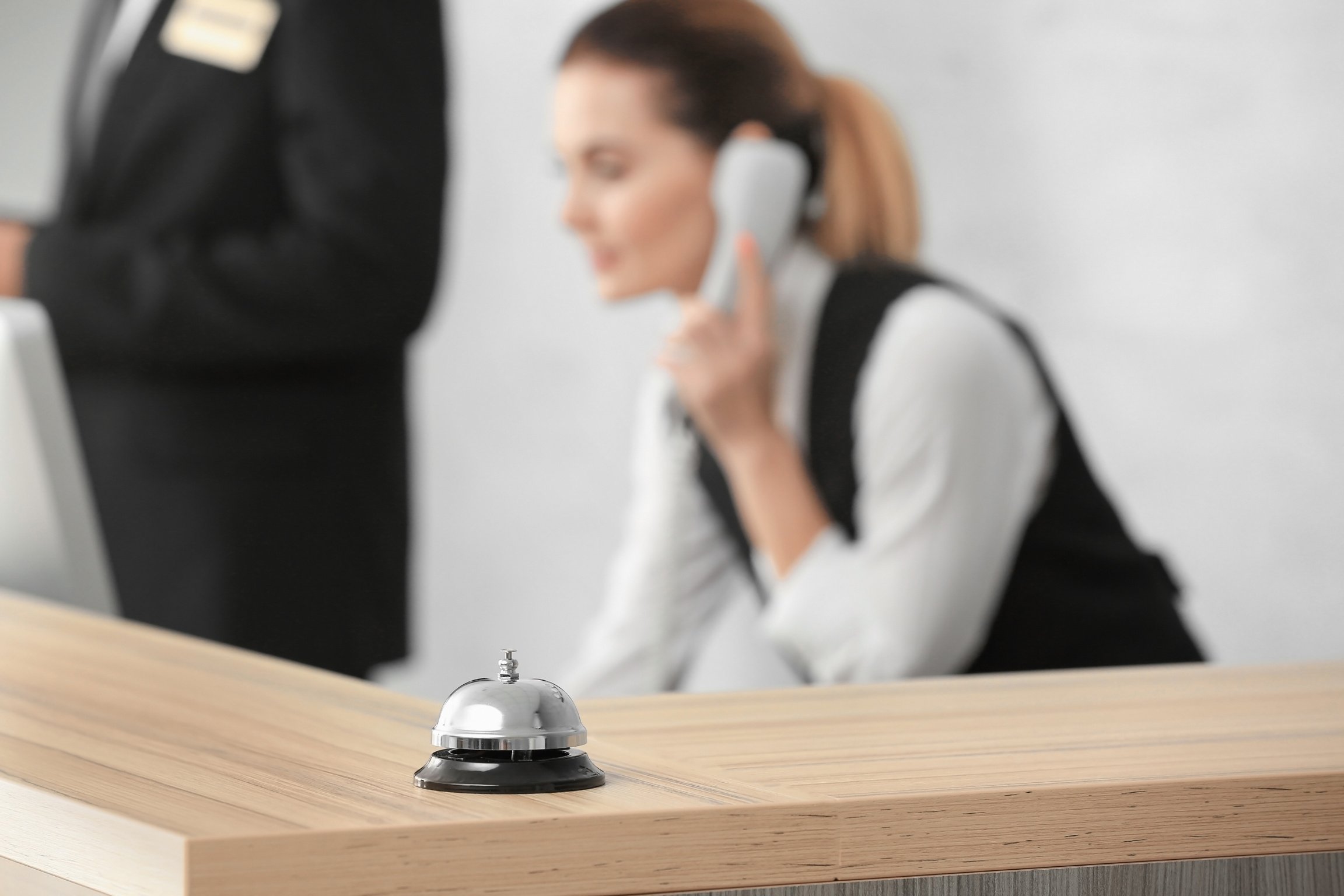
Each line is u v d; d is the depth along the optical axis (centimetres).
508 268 362
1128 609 328
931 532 318
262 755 79
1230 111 362
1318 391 364
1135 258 364
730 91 347
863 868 68
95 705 95
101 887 63
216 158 330
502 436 365
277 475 340
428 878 61
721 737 89
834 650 325
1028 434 327
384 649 359
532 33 358
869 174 348
